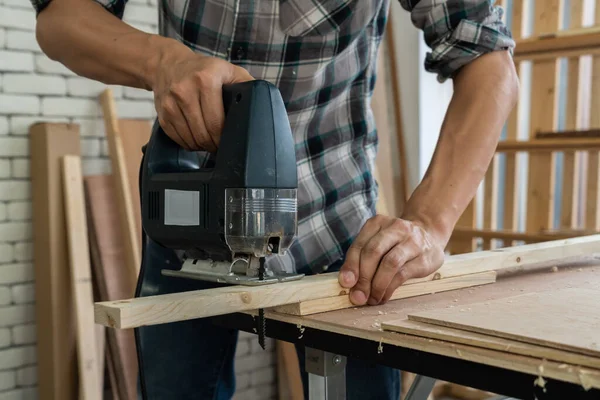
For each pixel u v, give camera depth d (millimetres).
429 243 932
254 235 820
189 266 961
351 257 903
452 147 1044
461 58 1086
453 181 1013
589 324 682
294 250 1188
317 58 1104
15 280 2057
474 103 1061
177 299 748
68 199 2002
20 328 2066
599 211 2383
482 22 1086
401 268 893
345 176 1235
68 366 2021
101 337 2059
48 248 2010
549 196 2496
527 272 1193
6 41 2006
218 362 1214
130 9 2230
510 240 2564
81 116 2168
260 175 817
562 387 572
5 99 2016
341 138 1229
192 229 894
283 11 1057
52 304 1999
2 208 2025
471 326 684
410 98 2797
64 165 2014
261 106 823
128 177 2174
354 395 1158
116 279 2123
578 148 2391
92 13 998
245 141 817
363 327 761
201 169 903
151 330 1157
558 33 2375
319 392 855
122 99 2248
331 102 1182
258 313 830
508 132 2592
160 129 975
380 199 2633
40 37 1043
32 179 2064
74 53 986
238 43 1083
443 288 1016
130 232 2115
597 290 924
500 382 623
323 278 891
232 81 867
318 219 1213
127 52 928
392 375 1198
